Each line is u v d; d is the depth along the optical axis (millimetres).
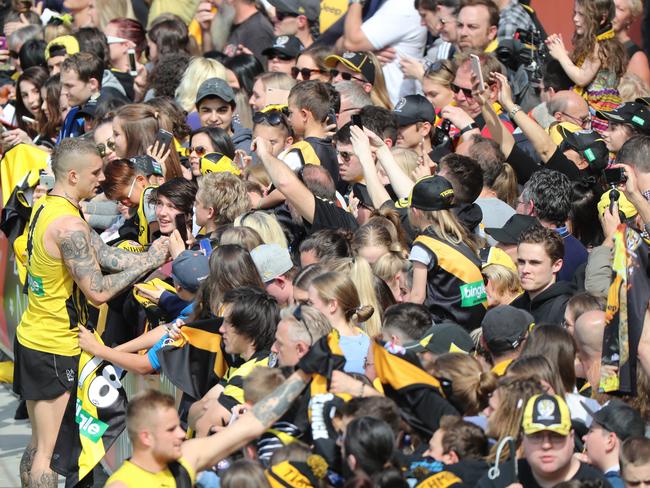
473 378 17391
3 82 45188
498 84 26844
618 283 18531
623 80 30500
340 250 22547
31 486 25344
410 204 23219
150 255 24531
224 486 15336
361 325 20812
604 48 30406
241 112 35188
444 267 22219
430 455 16172
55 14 49531
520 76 32906
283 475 15898
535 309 22000
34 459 25500
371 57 33125
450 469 15758
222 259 21484
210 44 43562
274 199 26359
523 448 15906
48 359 24969
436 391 17078
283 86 32719
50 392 25109
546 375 17125
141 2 50250
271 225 24094
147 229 27078
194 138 29547
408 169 26422
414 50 36125
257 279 21594
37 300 24953
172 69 36750
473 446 16016
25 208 32312
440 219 22531
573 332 19578
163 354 21562
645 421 18594
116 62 42938
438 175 23094
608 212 22109
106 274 25016
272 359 19625
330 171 27891
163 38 40781
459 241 22594
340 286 19656
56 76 36969
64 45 40156
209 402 19922
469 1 32750
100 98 36000
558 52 31000
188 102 35031
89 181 24641
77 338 25031
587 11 30297
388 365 17062
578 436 17406
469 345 19625
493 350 19375
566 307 20281
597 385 19031
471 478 15688
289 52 37031
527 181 25172
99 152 24859
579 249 23625
